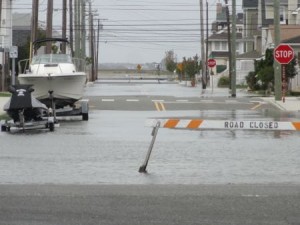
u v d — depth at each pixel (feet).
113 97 338.75
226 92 440.04
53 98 220.02
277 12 299.99
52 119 180.55
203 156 127.65
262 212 77.30
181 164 116.88
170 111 256.32
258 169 111.34
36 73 220.23
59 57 232.73
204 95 379.35
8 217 74.79
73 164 116.78
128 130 181.57
